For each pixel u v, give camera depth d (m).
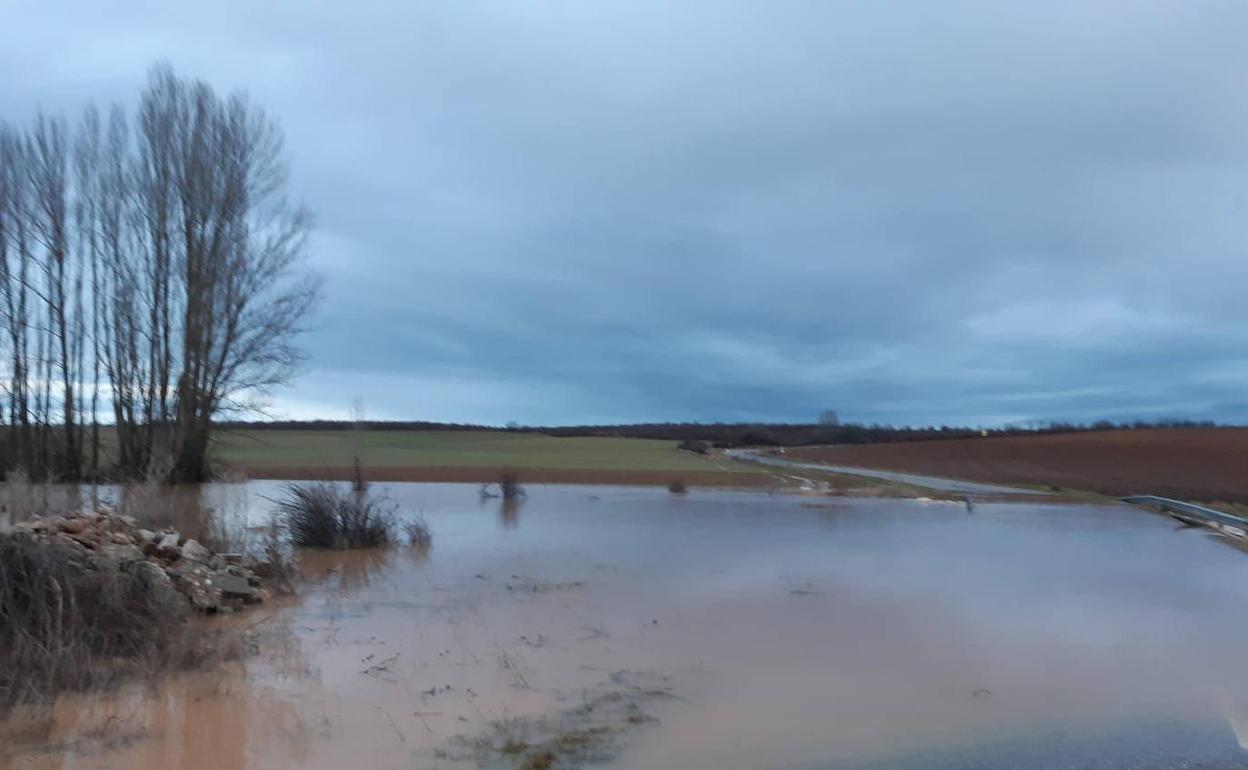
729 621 10.49
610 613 10.87
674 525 22.14
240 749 6.13
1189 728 6.84
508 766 5.89
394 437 79.50
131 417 29.05
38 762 5.81
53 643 7.38
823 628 10.19
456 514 24.80
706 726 6.75
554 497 32.25
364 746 6.22
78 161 28.75
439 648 9.03
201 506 19.09
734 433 114.38
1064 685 7.99
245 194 28.88
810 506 29.53
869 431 112.44
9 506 13.50
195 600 10.46
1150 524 25.55
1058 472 56.59
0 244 28.67
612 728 6.67
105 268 29.14
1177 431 67.75
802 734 6.61
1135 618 11.12
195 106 28.16
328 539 16.66
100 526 11.18
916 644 9.50
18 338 29.33
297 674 8.02
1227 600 12.61
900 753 6.23
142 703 7.04
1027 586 13.39
